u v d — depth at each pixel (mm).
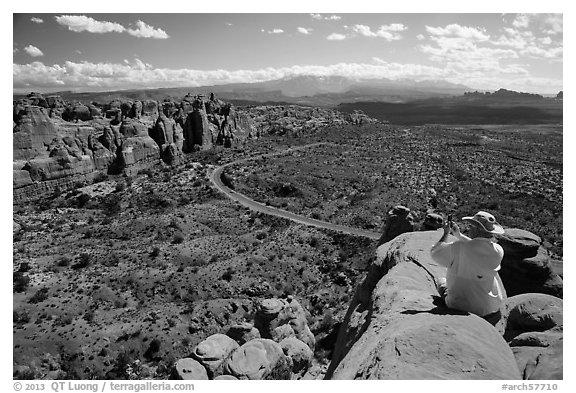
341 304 55125
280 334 27688
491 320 9648
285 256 79500
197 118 177250
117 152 144500
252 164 154125
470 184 132375
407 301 10227
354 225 98438
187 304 59812
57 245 81688
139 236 89562
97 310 56375
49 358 46844
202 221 101188
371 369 7602
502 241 18281
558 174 148500
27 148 125312
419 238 15773
